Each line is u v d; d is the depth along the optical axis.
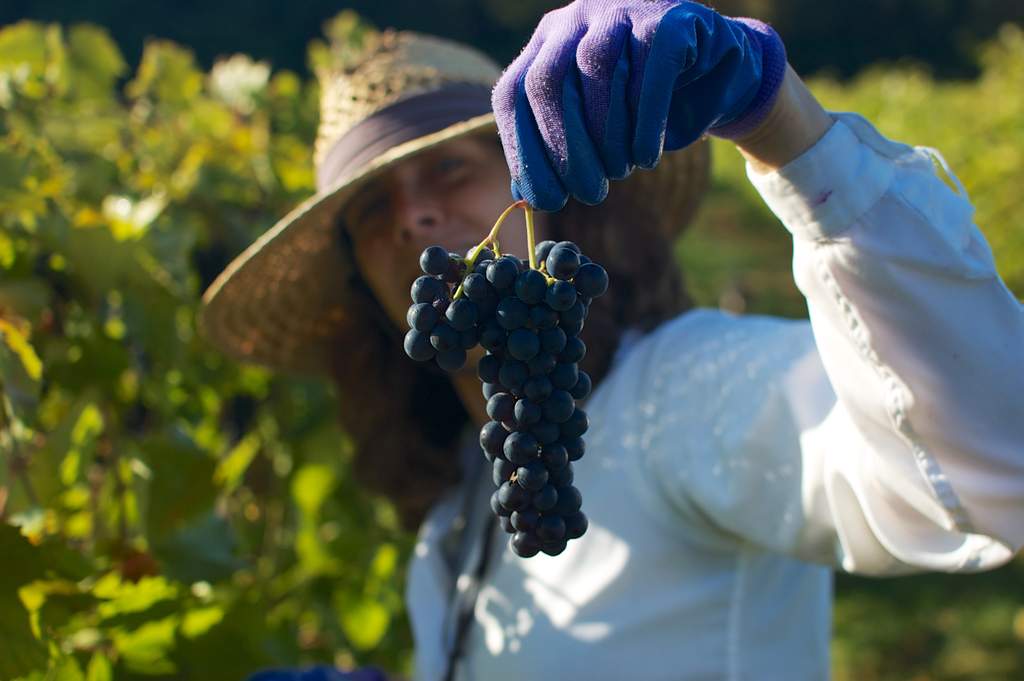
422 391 2.01
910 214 1.13
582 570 1.56
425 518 2.05
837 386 1.21
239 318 2.02
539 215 1.69
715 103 1.06
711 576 1.54
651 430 1.53
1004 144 8.53
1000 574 5.19
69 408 1.91
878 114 13.49
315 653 2.52
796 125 1.13
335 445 2.45
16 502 1.60
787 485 1.38
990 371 1.13
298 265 1.93
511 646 1.61
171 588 1.70
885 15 26.55
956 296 1.12
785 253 11.76
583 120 1.01
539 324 1.01
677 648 1.52
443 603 1.83
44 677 1.58
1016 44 11.83
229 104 2.75
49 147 2.13
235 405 2.49
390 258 1.70
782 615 1.60
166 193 2.30
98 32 2.41
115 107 2.48
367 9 23.89
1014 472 1.14
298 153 2.63
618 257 1.71
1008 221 7.50
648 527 1.54
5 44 2.24
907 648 4.58
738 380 1.45
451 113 1.68
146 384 2.10
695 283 7.98
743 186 13.30
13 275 1.78
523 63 1.04
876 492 1.24
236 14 21.84
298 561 2.53
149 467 1.85
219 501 2.28
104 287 1.90
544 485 1.04
